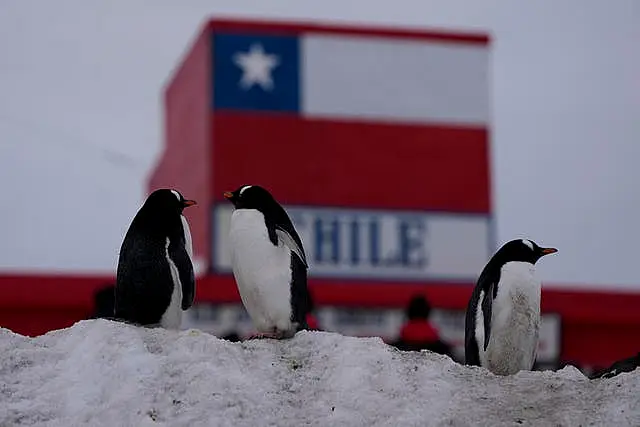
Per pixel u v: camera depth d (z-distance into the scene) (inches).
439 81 1060.5
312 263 1009.5
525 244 427.5
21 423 350.0
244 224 408.8
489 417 359.6
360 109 1040.8
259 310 411.2
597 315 755.4
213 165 1001.5
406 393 370.0
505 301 417.1
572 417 357.1
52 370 370.9
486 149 1053.8
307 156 1023.0
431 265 1026.1
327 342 393.1
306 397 367.9
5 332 389.1
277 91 1029.2
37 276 693.9
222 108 1015.6
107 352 373.4
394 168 1035.9
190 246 414.3
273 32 1043.9
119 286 406.3
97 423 350.3
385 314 751.1
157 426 348.5
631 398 361.7
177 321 410.6
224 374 370.3
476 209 1041.5
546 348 748.6
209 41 1023.0
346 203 1020.5
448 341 754.8
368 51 1055.0
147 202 411.2
